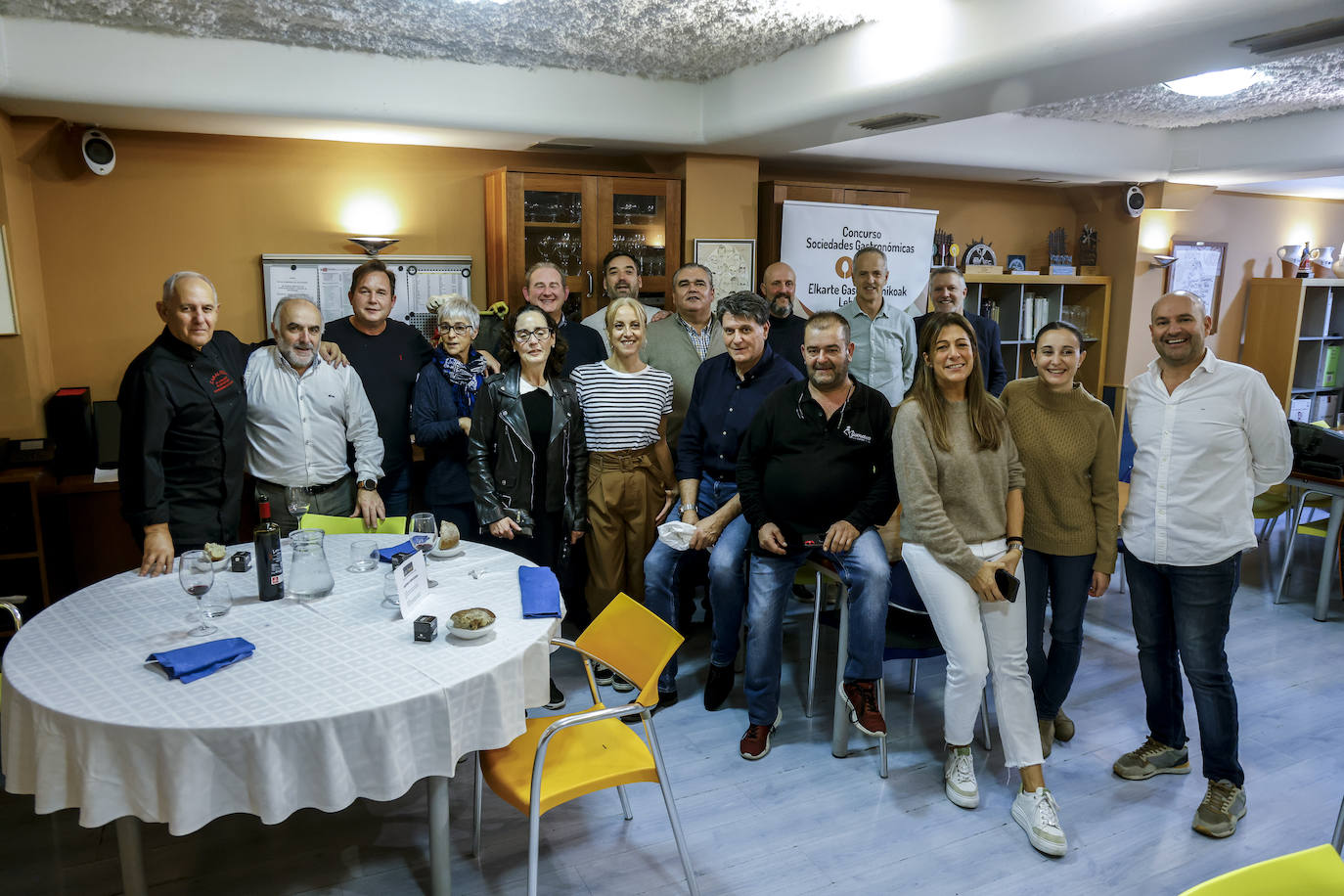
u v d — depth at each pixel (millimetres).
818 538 2846
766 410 2951
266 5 3062
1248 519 2512
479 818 2398
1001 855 2443
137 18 3215
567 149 4824
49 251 3990
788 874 2354
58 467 3855
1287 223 7934
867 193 5391
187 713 1762
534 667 2150
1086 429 2662
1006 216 6734
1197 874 2361
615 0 3020
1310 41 2525
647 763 2145
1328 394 7969
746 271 5082
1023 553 2789
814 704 3354
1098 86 3100
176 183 4191
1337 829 2100
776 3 3082
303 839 2479
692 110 4449
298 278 4438
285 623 2250
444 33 3459
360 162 4547
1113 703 3354
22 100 3342
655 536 3430
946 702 2676
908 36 3193
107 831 2508
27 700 1812
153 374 2781
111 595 2453
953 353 2477
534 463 3230
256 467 3293
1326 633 4066
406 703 1845
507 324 3248
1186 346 2484
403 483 3852
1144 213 6566
